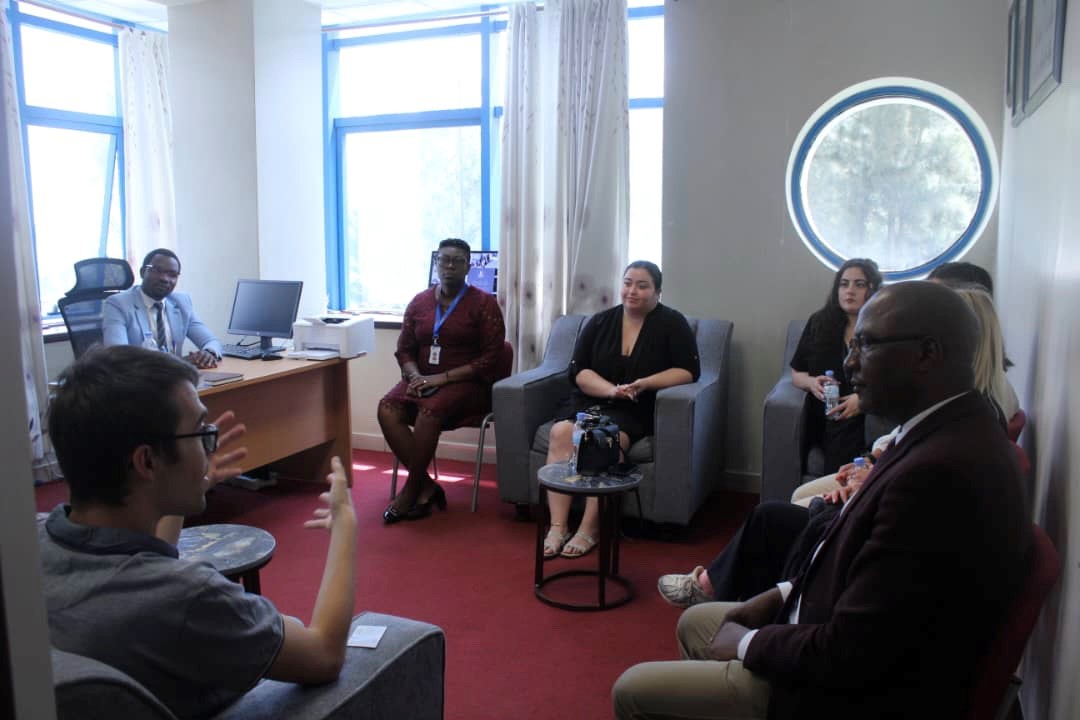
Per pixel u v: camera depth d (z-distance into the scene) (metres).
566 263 4.51
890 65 3.76
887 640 1.20
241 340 4.82
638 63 4.49
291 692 1.21
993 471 1.21
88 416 0.99
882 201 3.92
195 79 4.76
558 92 4.40
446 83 4.98
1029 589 1.21
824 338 3.36
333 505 1.39
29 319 4.22
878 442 2.19
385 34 5.07
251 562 1.72
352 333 4.19
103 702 0.87
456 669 2.46
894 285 1.38
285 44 4.78
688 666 1.49
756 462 4.20
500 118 4.87
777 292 4.08
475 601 2.93
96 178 5.34
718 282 4.18
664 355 3.61
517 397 3.68
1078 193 1.68
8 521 0.54
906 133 3.85
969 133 3.74
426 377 4.01
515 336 4.72
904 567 1.20
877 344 1.33
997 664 1.21
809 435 3.32
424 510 3.86
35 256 4.96
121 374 1.01
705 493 3.72
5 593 0.54
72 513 1.06
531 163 4.54
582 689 2.35
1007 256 3.13
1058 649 1.62
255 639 1.07
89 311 3.98
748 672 1.44
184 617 1.00
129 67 5.24
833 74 3.86
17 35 4.75
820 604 1.43
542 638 2.65
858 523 1.33
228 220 4.79
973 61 3.63
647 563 3.29
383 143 5.20
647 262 3.65
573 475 2.97
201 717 1.10
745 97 4.02
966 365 1.31
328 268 5.38
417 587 3.05
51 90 5.00
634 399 3.51
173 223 5.44
